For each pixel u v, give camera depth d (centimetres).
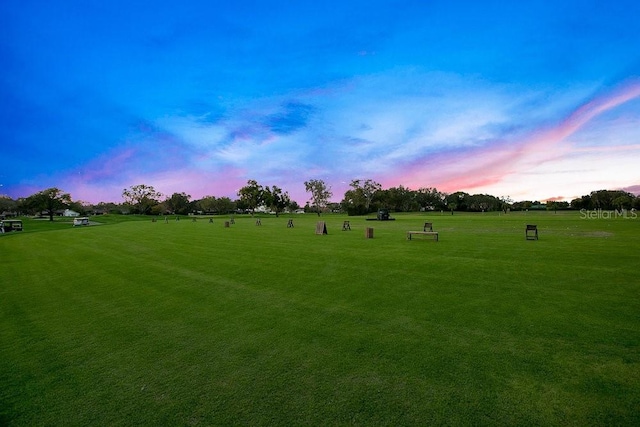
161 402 417
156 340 616
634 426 344
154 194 13038
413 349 539
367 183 11481
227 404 408
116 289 1026
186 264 1402
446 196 14750
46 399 431
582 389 412
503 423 355
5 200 12769
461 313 699
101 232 3600
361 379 454
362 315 711
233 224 5191
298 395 421
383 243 1967
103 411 402
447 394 411
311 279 1056
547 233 2439
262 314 741
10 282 1183
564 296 793
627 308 698
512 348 529
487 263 1224
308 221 6012
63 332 672
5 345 612
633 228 2800
